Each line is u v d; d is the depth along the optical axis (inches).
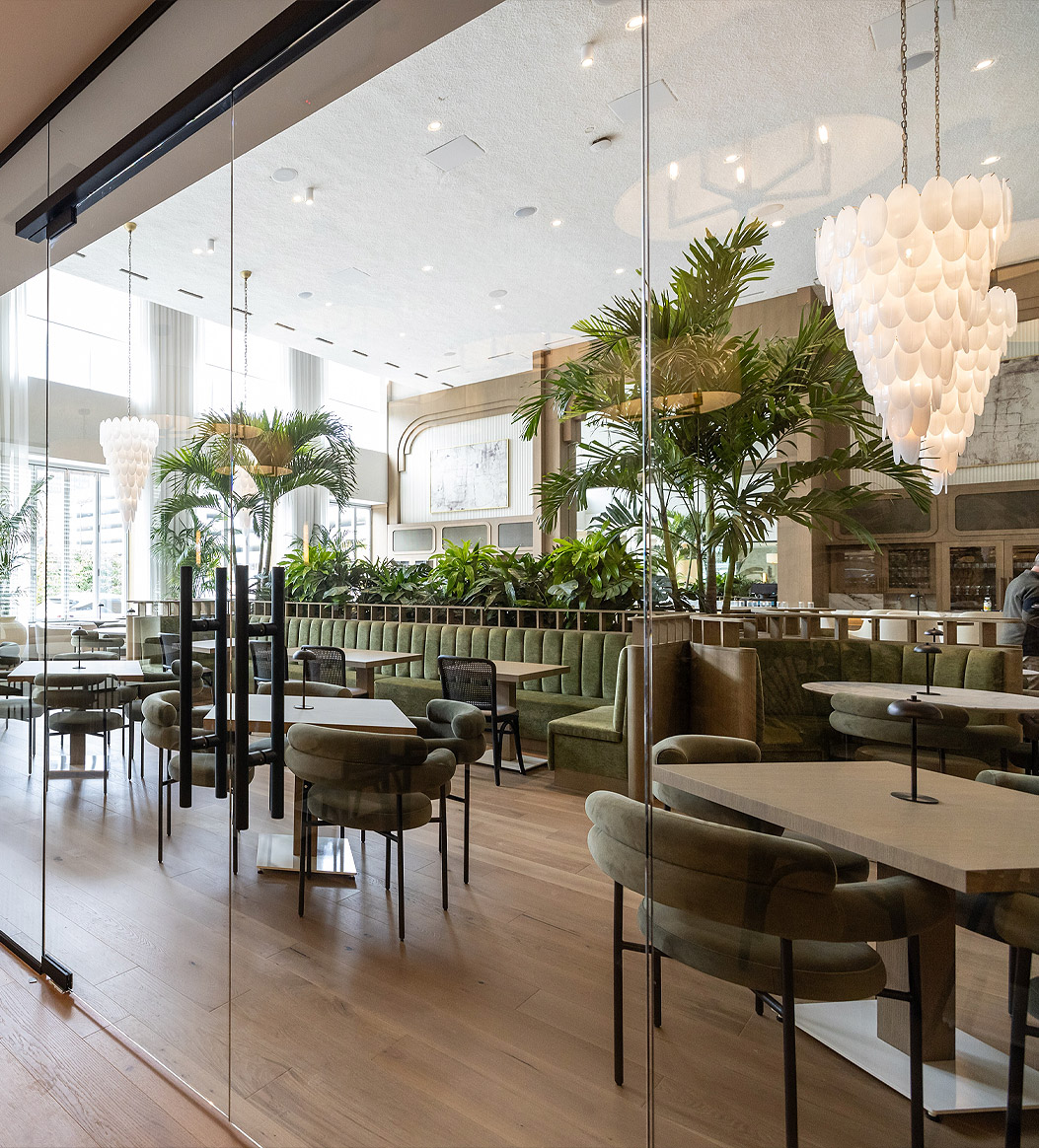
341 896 68.8
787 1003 41.8
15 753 102.7
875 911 38.0
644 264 47.8
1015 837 33.5
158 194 84.9
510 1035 58.0
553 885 57.7
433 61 67.4
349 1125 61.9
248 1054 69.4
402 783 66.5
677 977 47.5
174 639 80.4
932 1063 36.8
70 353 95.3
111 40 83.5
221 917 74.1
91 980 84.0
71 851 90.6
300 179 79.4
